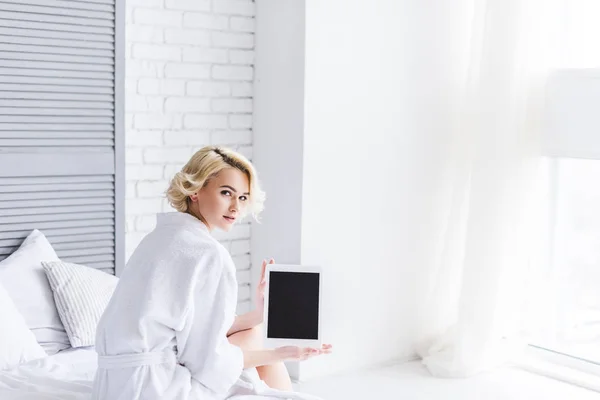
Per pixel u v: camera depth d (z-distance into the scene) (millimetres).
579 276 4008
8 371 2609
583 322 4000
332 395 3709
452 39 4191
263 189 4031
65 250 3422
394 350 4207
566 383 3916
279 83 3910
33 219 3330
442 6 4141
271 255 4012
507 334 4121
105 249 3527
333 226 3914
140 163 3766
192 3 3850
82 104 3412
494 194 3922
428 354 4246
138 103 3736
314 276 2760
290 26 3820
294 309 2746
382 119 4012
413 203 4172
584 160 3959
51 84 3332
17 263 3131
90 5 3395
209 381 2268
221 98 3984
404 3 4020
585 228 3969
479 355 4008
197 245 2273
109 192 3520
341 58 3854
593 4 3879
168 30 3791
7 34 3215
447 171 4266
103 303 3137
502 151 3904
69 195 3412
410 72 4074
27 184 3303
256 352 2467
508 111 3893
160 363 2232
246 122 4082
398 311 4195
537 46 3914
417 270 4238
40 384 2479
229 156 2420
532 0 3885
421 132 4148
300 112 3783
